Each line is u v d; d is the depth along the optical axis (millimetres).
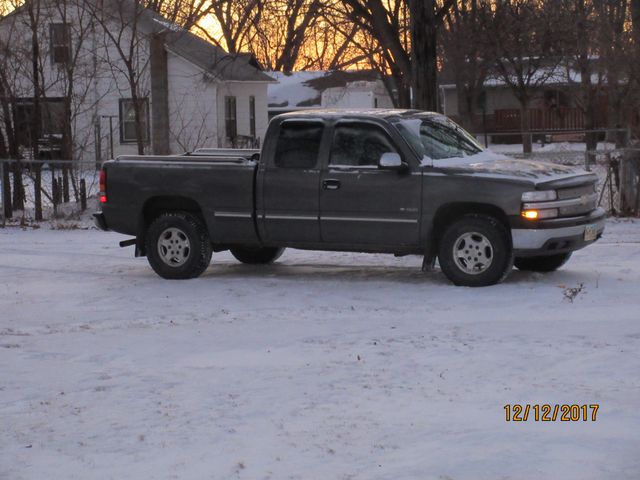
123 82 38094
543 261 12844
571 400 7086
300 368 8352
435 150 12430
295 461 6004
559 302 10852
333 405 7188
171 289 12656
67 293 12695
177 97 39719
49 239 19156
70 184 26750
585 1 29125
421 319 10328
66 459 6184
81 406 7371
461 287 11883
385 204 12203
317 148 12594
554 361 8289
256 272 13945
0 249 17578
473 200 11766
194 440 6473
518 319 10133
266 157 12828
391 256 15203
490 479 5578
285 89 51562
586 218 12008
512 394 7312
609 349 8609
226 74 39625
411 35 18938
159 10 27406
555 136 51031
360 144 12406
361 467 5859
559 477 5574
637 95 25188
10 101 23328
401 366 8305
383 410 7020
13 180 23406
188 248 13289
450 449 6105
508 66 39594
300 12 23844
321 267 14297
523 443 6164
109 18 28094
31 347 9531
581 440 6188
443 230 12242
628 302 10719
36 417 7121
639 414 6699
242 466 5941
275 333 9875
